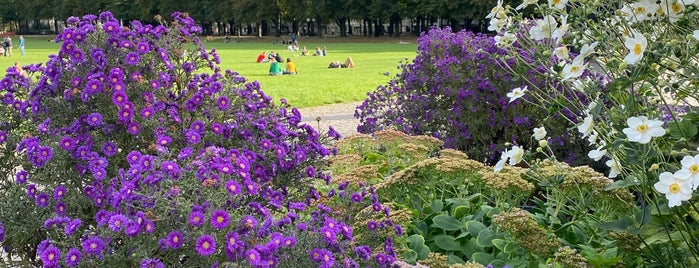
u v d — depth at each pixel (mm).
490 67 7207
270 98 3900
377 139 6402
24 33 98312
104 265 2596
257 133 3648
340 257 2857
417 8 68125
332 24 89812
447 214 4293
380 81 23109
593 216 3934
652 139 2510
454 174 4312
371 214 3562
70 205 3109
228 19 80438
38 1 88000
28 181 3270
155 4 80750
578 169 3934
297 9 74562
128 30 3531
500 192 4074
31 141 3174
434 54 7785
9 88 3549
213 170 2791
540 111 7223
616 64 2674
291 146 3762
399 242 3682
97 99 3326
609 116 2787
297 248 2686
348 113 14836
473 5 62719
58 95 3375
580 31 2877
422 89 7953
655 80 2764
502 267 3453
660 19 2822
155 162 2836
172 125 3436
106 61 3359
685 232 3014
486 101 7250
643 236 3203
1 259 3328
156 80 3471
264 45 62438
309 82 23094
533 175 3945
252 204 2906
